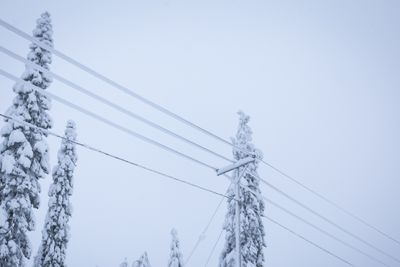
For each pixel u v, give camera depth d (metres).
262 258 24.50
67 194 24.12
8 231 16.73
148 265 36.38
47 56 19.83
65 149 24.88
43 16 20.70
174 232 34.97
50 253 22.42
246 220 24.45
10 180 17.45
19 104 18.98
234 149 26.95
